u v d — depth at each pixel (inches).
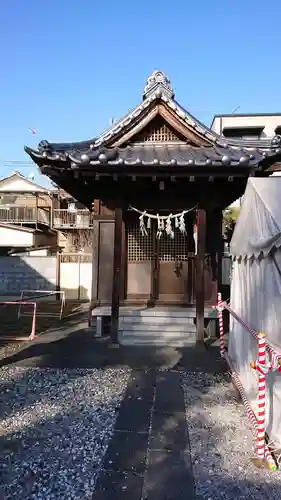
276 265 149.2
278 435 137.4
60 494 111.3
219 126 934.4
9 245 860.6
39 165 265.6
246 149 285.6
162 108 304.0
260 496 111.3
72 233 921.5
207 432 151.7
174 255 349.1
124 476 120.7
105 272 344.5
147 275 349.4
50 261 674.8
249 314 195.6
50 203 959.6
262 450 130.1
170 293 347.6
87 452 134.8
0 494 110.8
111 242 345.1
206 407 176.9
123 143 306.3
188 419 163.6
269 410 145.3
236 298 238.4
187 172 260.1
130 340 299.1
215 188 290.0
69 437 145.6
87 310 510.3
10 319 424.8
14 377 216.7
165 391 196.7
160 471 123.7
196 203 300.7
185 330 306.5
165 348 284.8
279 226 149.0
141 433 149.9
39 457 130.9
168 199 302.5
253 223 191.2
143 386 203.8
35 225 914.7
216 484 117.1
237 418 165.0
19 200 971.9
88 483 116.7
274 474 122.5
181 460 130.4
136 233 348.5
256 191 186.5
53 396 187.6
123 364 243.9
